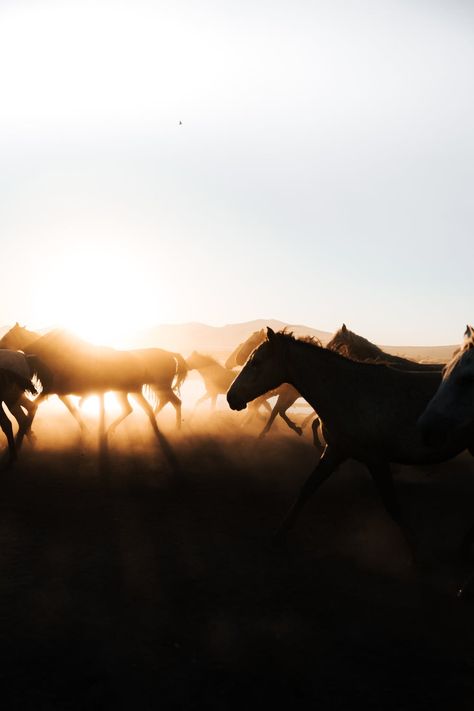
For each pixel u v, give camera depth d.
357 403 7.06
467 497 10.07
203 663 4.71
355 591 6.14
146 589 6.13
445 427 4.87
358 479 11.46
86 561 6.90
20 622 5.38
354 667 4.67
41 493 10.07
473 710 4.13
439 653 4.88
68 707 4.15
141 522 8.48
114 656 4.80
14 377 11.95
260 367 7.54
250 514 8.98
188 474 11.76
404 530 6.96
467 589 5.93
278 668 4.64
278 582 6.35
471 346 4.93
